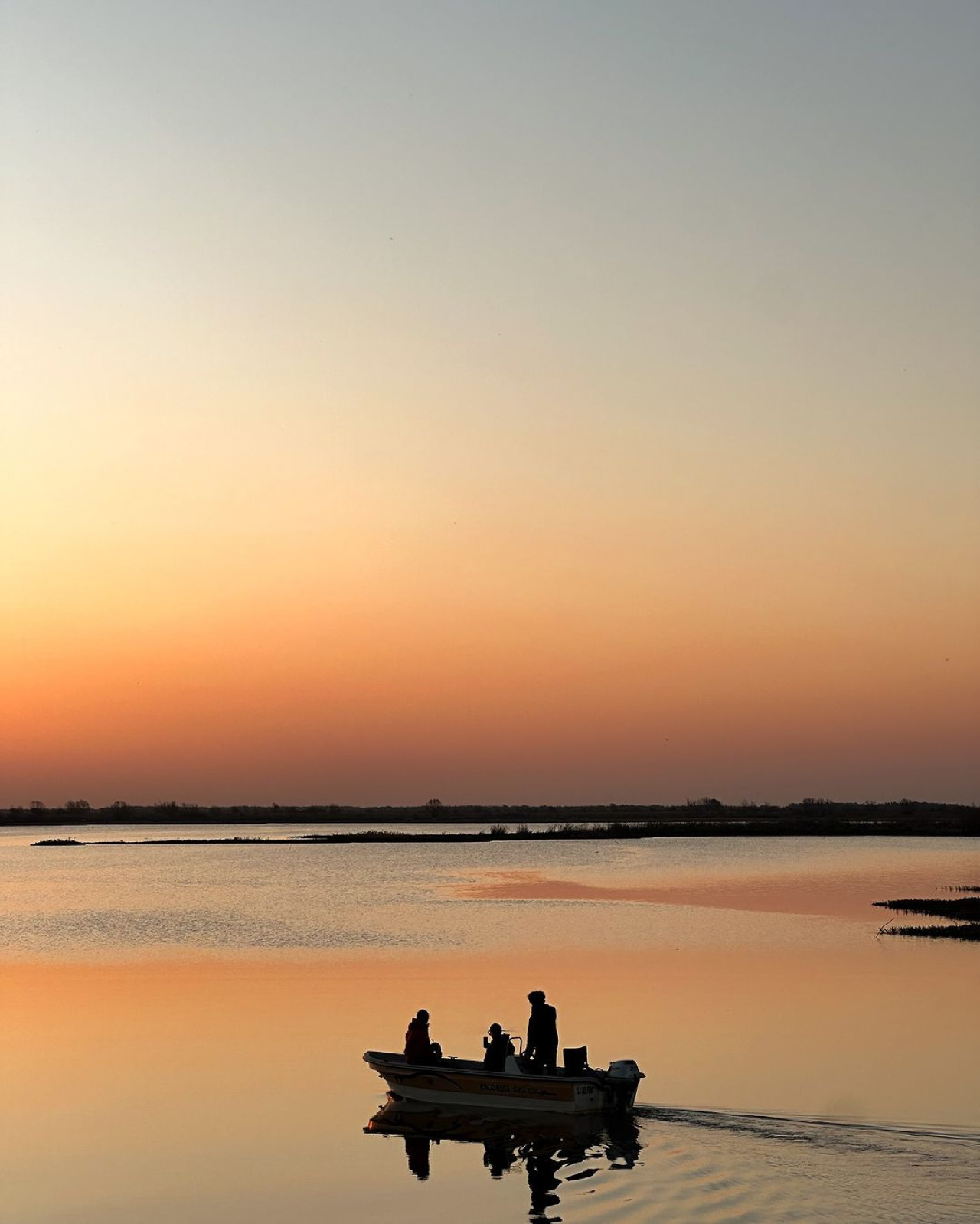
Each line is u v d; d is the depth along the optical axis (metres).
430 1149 23.81
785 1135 23.30
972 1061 29.77
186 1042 33.75
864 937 56.62
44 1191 21.58
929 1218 18.66
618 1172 21.36
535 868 120.19
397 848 177.88
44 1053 32.50
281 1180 22.00
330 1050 32.56
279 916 71.25
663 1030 34.12
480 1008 38.22
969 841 175.88
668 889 88.94
